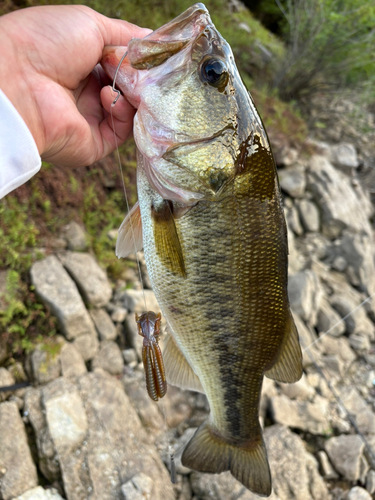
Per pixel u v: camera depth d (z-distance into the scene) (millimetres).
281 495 466
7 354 486
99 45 248
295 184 994
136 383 524
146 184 253
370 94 1328
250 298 262
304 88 1333
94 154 280
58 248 605
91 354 530
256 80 1256
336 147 1239
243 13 1498
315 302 747
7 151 207
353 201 1059
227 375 286
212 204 240
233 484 453
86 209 674
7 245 537
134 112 260
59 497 401
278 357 294
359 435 570
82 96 279
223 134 237
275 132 1025
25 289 524
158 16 968
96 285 579
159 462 453
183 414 515
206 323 262
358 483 529
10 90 220
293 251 890
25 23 227
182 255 247
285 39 1467
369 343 766
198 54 229
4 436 416
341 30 1144
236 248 248
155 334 228
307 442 555
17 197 585
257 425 313
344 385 666
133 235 274
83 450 433
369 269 885
